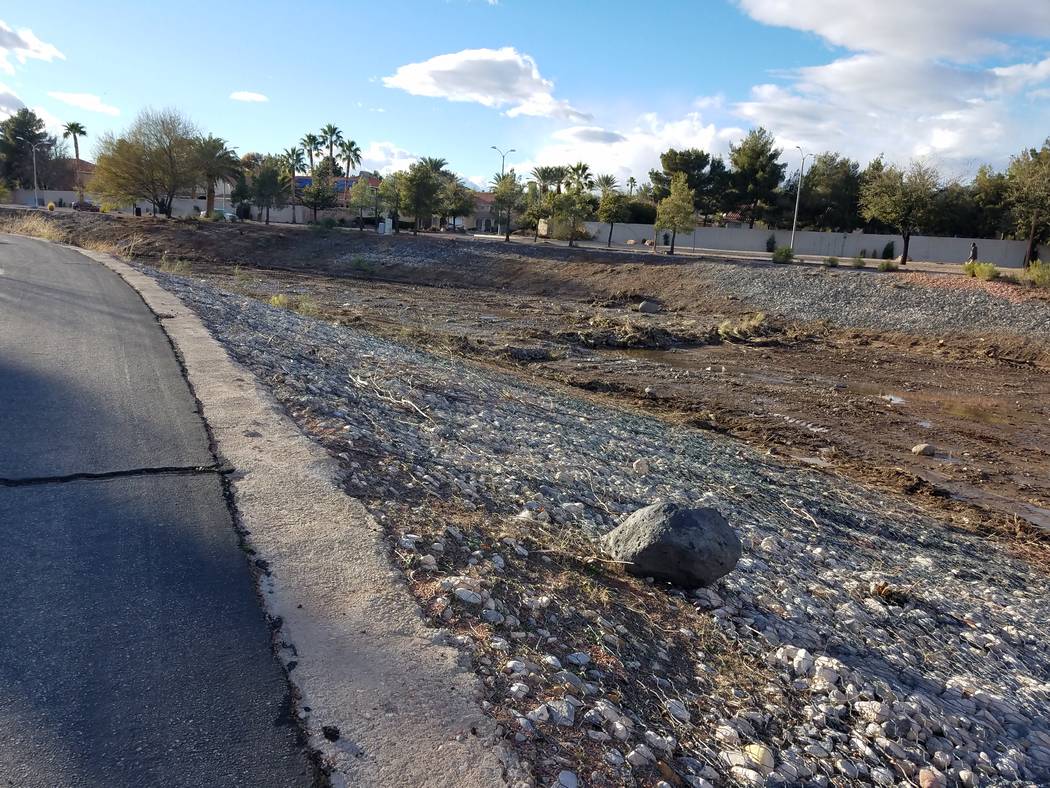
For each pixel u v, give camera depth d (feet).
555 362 80.12
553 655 12.37
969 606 24.44
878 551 29.66
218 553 13.39
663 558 16.97
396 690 10.32
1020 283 116.88
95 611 11.37
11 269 51.85
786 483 38.65
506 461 25.38
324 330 50.49
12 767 8.33
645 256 160.56
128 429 19.26
